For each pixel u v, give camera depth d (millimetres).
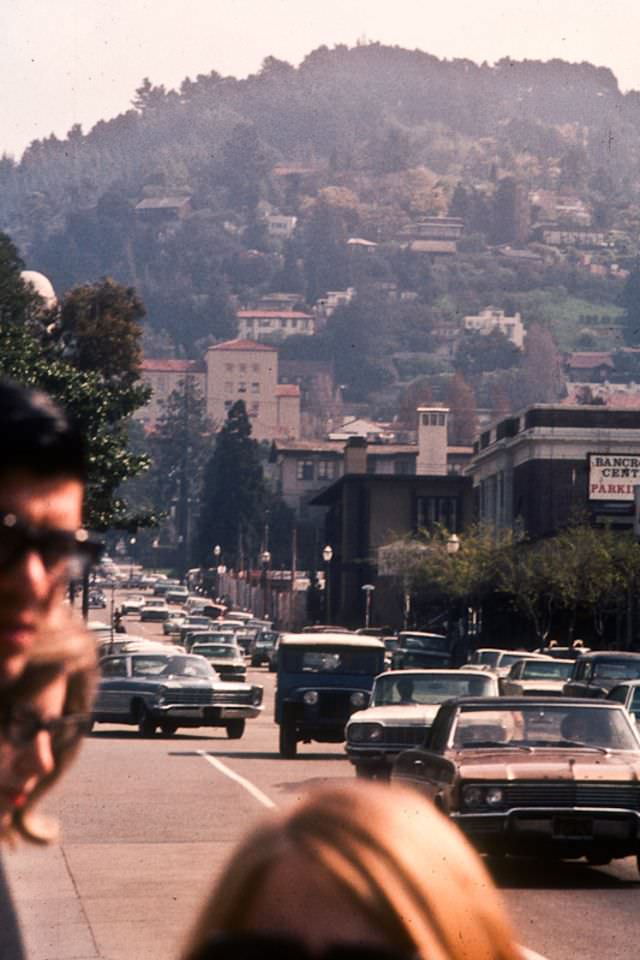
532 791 41000
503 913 5078
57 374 122188
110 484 122625
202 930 4738
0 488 5285
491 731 43344
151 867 42531
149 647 138750
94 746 86375
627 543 175625
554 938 32844
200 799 60125
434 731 44562
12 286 183125
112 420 131000
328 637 81500
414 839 4777
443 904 4699
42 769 5586
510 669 106562
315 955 4574
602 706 43938
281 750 80938
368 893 4641
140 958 29469
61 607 5602
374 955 4590
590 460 198125
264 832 4816
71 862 43281
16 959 5535
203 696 94250
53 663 5504
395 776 45844
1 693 5473
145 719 94312
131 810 56094
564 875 42469
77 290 184250
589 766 41531
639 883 41188
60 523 5391
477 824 40750
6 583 5328
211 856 44875
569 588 175250
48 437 5305
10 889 5641
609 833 41094
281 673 81000
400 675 66312
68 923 33281
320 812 4816
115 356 182875
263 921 4652
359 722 61844
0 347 123250
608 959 30578
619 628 176500
